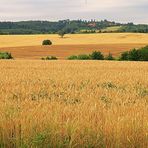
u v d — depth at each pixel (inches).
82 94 711.7
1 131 395.9
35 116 420.2
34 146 362.0
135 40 6240.2
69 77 1237.7
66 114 446.3
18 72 1461.6
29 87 856.9
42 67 1943.9
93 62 2711.6
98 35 7244.1
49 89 828.6
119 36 6909.5
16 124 403.2
